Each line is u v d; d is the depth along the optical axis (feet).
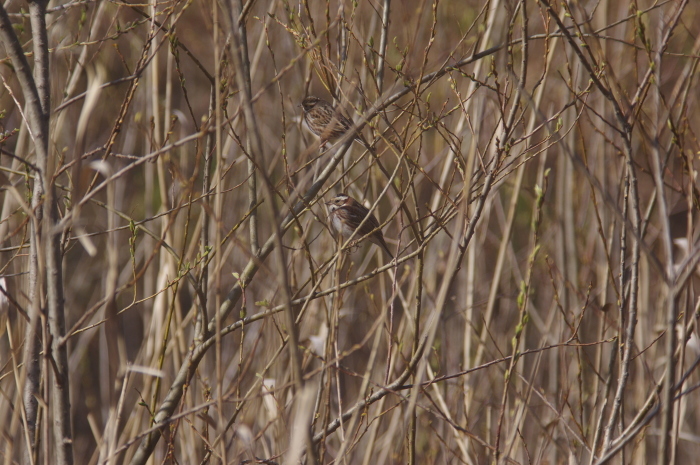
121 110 25.12
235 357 43.96
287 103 51.21
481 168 28.32
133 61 55.31
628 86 49.32
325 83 28.58
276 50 51.80
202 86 68.54
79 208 20.18
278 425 30.63
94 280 66.90
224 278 50.72
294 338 19.39
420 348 27.96
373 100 36.50
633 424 27.81
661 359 40.27
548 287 50.93
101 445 23.04
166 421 22.88
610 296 44.52
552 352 43.83
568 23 38.73
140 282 49.85
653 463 40.50
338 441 43.78
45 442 21.85
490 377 44.34
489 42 41.22
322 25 45.16
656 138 22.97
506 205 60.59
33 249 24.18
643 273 39.52
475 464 33.35
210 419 25.95
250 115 19.52
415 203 29.07
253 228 32.63
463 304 47.09
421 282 29.04
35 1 24.25
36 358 24.85
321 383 28.84
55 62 29.76
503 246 37.86
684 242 28.14
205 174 30.25
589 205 47.78
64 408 23.03
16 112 43.19
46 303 23.57
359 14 38.99
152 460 33.37
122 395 23.67
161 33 33.68
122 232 53.62
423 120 27.40
